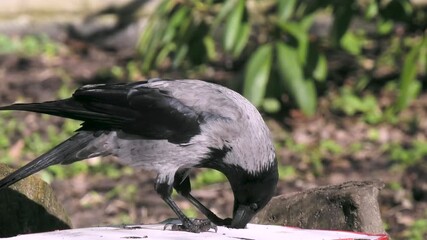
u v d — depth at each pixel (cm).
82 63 1944
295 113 1631
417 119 1591
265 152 762
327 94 1723
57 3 2070
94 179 1364
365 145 1495
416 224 1174
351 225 793
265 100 1562
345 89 1744
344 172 1380
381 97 1712
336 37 1430
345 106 1661
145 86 782
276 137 1534
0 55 1961
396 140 1516
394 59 1891
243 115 765
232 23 1384
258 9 1991
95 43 2077
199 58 1507
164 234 695
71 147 775
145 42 1490
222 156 766
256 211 769
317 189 829
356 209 795
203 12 1484
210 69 1888
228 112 765
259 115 774
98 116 772
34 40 2041
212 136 761
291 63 1399
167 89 779
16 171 754
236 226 758
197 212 1218
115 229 718
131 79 1844
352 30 2048
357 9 1445
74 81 1819
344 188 812
